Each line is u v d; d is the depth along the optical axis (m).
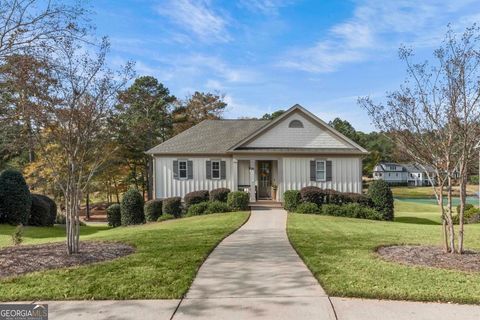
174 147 24.84
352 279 6.16
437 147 7.84
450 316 4.71
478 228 13.58
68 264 7.43
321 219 16.64
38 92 7.91
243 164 24.52
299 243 9.68
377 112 20.03
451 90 7.54
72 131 8.32
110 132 9.64
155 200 22.00
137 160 41.16
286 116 23.56
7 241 12.71
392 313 4.83
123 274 6.63
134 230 14.89
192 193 22.02
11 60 7.94
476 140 7.42
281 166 23.34
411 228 13.41
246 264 7.48
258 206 22.27
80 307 5.18
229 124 27.83
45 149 9.13
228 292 5.72
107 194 40.84
